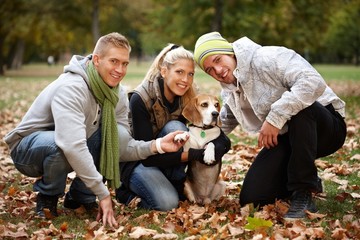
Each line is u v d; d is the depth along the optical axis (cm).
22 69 4838
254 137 770
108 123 400
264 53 392
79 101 384
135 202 436
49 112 399
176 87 417
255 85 397
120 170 446
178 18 2956
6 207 445
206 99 422
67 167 396
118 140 409
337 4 2648
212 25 2767
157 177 428
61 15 3497
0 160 646
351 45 6025
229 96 417
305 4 2697
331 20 2877
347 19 3322
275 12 2773
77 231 378
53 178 396
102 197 382
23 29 3369
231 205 433
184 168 454
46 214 405
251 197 411
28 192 489
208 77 3042
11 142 410
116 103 405
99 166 417
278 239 338
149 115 434
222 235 350
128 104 435
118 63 388
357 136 745
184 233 367
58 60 8181
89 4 3522
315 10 2700
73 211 435
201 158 411
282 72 386
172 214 405
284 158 407
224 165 596
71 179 554
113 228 373
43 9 3409
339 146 432
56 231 370
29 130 402
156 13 3094
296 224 361
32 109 407
